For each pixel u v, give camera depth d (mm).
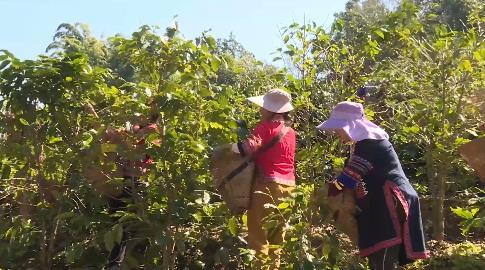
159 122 4582
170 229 4719
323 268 4156
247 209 4711
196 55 4703
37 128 4930
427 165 6012
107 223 4871
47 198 5219
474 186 6312
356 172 4168
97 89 4938
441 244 5855
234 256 5164
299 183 5203
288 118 4902
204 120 4691
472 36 5684
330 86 5410
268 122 4719
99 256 5047
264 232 4645
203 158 4633
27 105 4766
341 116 4340
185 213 4629
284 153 4703
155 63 4746
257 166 4680
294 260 4184
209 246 5293
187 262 5277
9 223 5312
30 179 5230
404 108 6043
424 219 6543
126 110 4652
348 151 5203
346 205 4258
